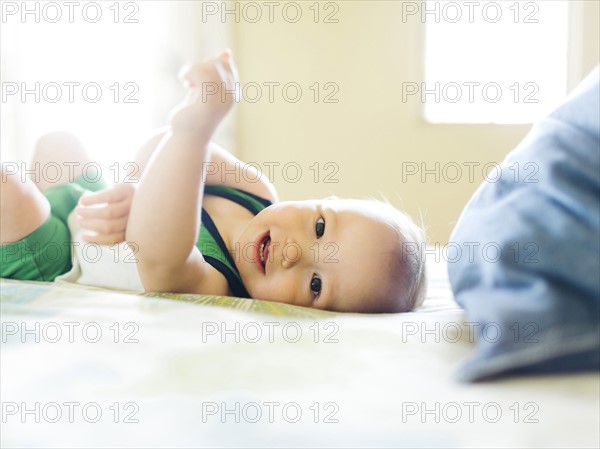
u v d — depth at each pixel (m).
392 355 0.60
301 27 2.41
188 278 0.90
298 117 2.45
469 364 0.55
